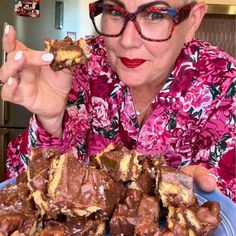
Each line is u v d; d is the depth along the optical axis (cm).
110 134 45
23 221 27
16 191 29
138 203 29
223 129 43
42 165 29
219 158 41
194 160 43
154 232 27
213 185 33
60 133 37
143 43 37
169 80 42
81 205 27
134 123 44
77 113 44
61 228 27
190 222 28
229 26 106
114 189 28
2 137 106
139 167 30
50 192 27
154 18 37
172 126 43
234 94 43
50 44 33
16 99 34
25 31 103
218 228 29
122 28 37
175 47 39
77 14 102
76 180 27
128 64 38
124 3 37
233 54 107
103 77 44
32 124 37
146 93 43
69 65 33
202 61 43
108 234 29
